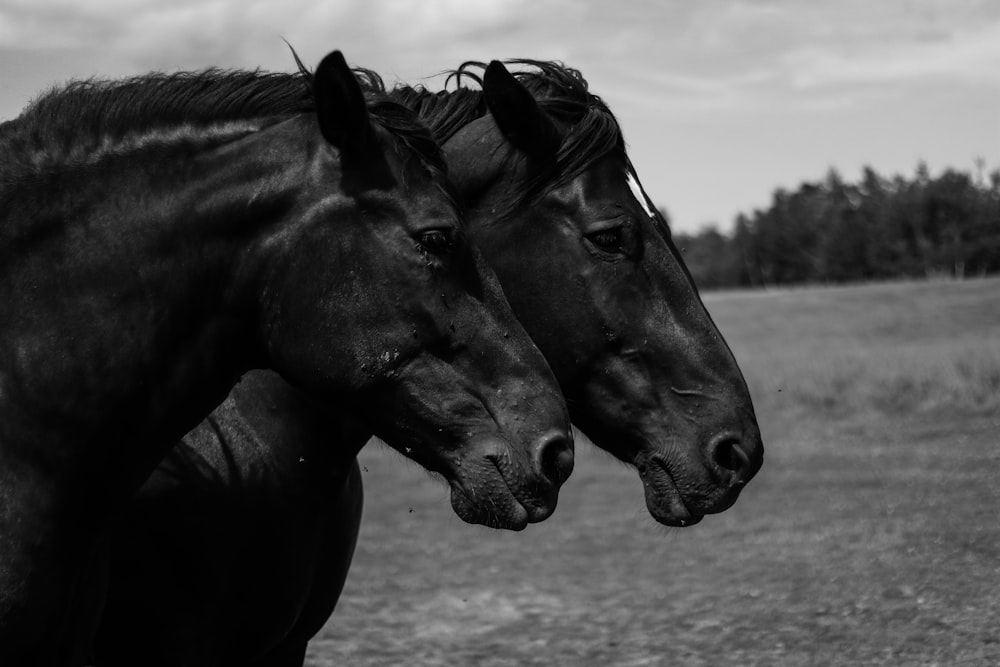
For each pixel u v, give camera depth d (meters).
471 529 10.71
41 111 2.66
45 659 2.54
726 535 9.36
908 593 7.12
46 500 2.48
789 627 6.69
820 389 18.00
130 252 2.55
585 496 12.18
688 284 3.46
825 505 10.15
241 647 3.48
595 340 3.40
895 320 40.34
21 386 2.47
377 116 2.66
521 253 3.47
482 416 2.61
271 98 2.75
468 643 6.81
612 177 3.47
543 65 3.80
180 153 2.63
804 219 84.75
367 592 8.21
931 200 73.38
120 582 3.29
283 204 2.59
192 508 3.29
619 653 6.46
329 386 2.59
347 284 2.56
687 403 3.35
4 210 2.53
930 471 11.38
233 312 2.65
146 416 2.61
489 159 3.54
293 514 3.42
